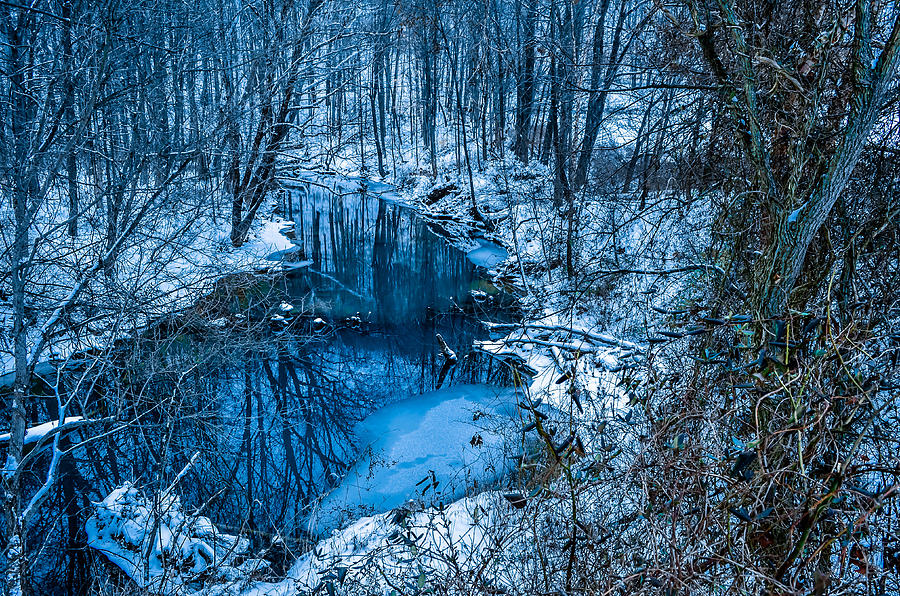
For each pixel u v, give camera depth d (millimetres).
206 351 9156
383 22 20578
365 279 16062
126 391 7277
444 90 30297
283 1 12562
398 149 32469
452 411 9594
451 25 24969
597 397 4895
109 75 7305
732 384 2109
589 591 2293
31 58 6977
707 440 2102
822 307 2592
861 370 2113
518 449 6695
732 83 3402
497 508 4402
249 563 6324
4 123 6410
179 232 9070
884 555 1905
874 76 2525
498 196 20891
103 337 7758
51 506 7531
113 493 7215
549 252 12977
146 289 8562
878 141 3449
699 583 1912
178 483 8133
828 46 2992
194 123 10703
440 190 23938
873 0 2893
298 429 9344
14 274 6426
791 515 1808
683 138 5887
